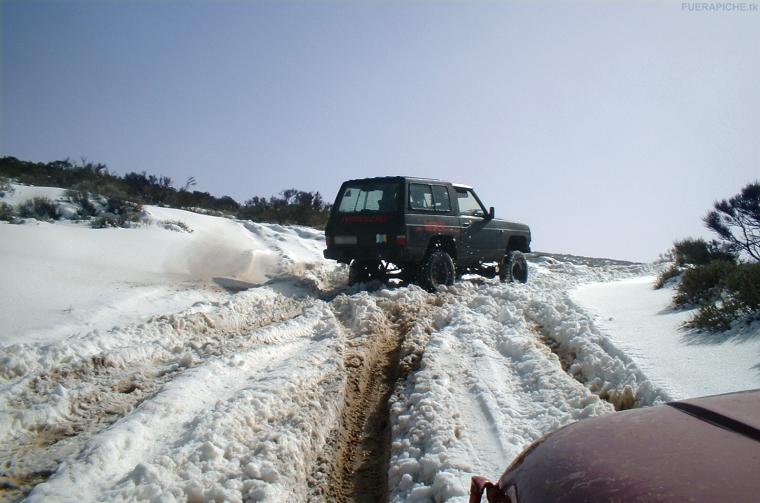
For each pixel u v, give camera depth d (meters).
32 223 13.05
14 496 3.40
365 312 8.56
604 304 10.06
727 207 14.05
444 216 11.58
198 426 4.17
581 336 7.27
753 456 1.64
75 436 4.23
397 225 10.68
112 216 15.25
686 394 4.84
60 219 15.04
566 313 8.91
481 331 7.41
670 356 6.11
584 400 4.78
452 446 4.06
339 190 11.72
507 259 13.51
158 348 6.25
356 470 4.24
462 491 3.41
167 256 12.82
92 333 6.31
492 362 6.09
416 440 4.24
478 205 13.11
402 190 10.85
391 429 4.70
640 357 6.15
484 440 4.20
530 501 1.88
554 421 4.46
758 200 13.70
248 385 5.20
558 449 2.02
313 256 16.72
